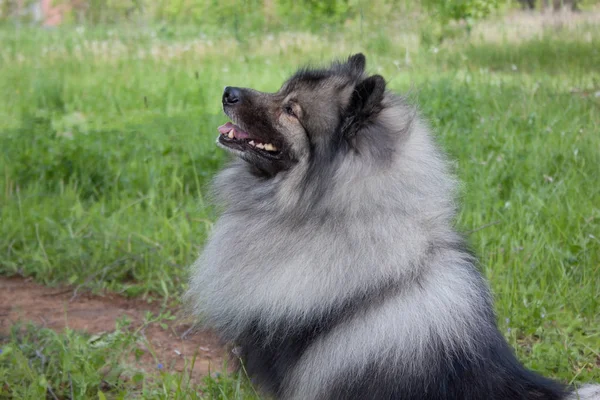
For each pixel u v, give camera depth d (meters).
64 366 4.21
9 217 6.64
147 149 8.08
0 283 5.95
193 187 7.24
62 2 19.61
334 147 3.57
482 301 3.52
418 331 3.32
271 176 3.80
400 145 3.56
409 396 3.29
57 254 6.11
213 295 3.83
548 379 3.64
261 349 3.68
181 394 4.03
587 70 10.98
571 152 7.12
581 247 5.55
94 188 7.23
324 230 3.50
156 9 17.98
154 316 5.45
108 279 5.95
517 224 6.00
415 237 3.45
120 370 4.35
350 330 3.41
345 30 13.73
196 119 9.45
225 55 13.34
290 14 14.71
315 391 3.47
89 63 13.52
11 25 19.73
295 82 3.84
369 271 3.39
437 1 12.12
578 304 5.21
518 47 12.66
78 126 9.27
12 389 4.08
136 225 6.45
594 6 17.00
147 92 11.31
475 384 3.32
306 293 3.46
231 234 3.83
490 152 7.19
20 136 8.34
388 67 10.88
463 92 9.14
